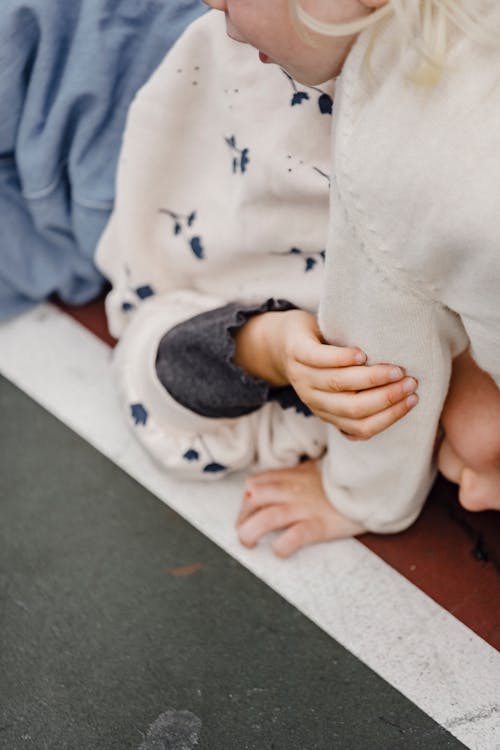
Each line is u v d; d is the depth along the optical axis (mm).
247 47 956
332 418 877
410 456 919
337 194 736
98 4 1039
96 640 961
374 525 1017
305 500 1041
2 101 1089
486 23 652
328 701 913
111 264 1192
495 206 650
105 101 1088
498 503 976
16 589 1000
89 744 891
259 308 987
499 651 944
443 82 658
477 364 820
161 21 1038
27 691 925
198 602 989
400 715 900
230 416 1042
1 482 1089
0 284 1233
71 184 1167
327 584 1001
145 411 1077
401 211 694
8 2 1036
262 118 963
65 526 1052
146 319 1123
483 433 925
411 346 800
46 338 1233
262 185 969
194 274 1117
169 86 1022
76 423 1143
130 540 1040
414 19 656
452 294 732
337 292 805
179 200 1104
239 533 1030
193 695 921
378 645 951
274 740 888
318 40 704
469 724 892
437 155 663
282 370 966
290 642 957
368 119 691
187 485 1088
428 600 986
